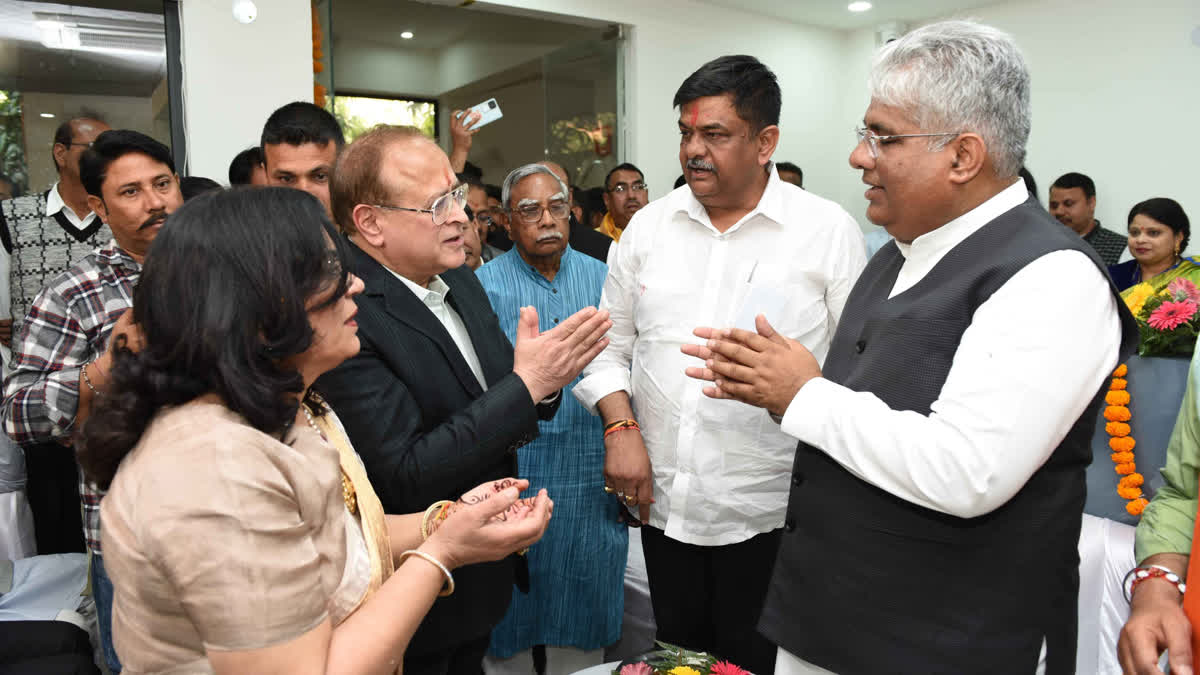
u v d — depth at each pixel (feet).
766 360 3.76
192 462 2.39
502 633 7.22
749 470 5.84
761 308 4.68
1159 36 17.42
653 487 6.15
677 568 6.19
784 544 4.11
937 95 3.43
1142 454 6.45
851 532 3.72
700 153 5.60
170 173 6.07
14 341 8.94
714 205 5.89
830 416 3.57
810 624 3.86
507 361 5.24
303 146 6.95
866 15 20.95
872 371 3.77
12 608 6.29
